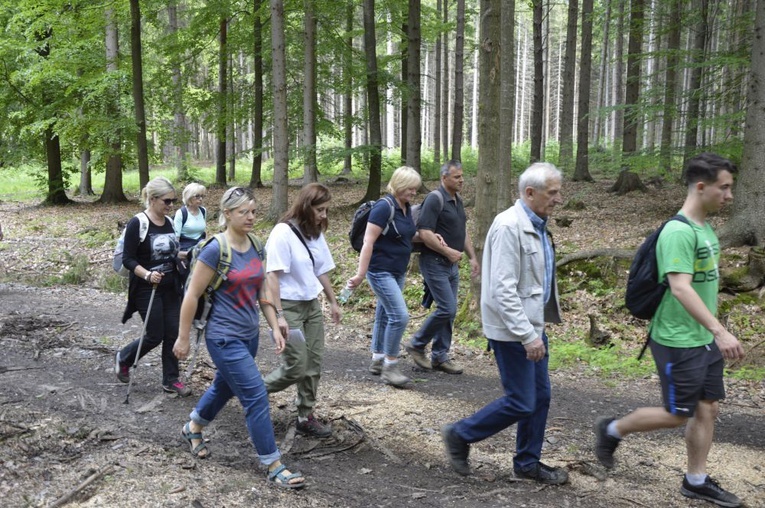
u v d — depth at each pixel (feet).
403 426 15.11
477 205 24.95
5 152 71.87
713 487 11.61
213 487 11.62
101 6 58.34
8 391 16.87
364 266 17.02
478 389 18.12
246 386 11.75
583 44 62.80
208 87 92.27
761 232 30.89
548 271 11.69
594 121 102.01
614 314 26.73
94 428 14.23
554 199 11.18
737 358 9.98
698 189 10.61
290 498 11.44
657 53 43.55
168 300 16.67
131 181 100.12
